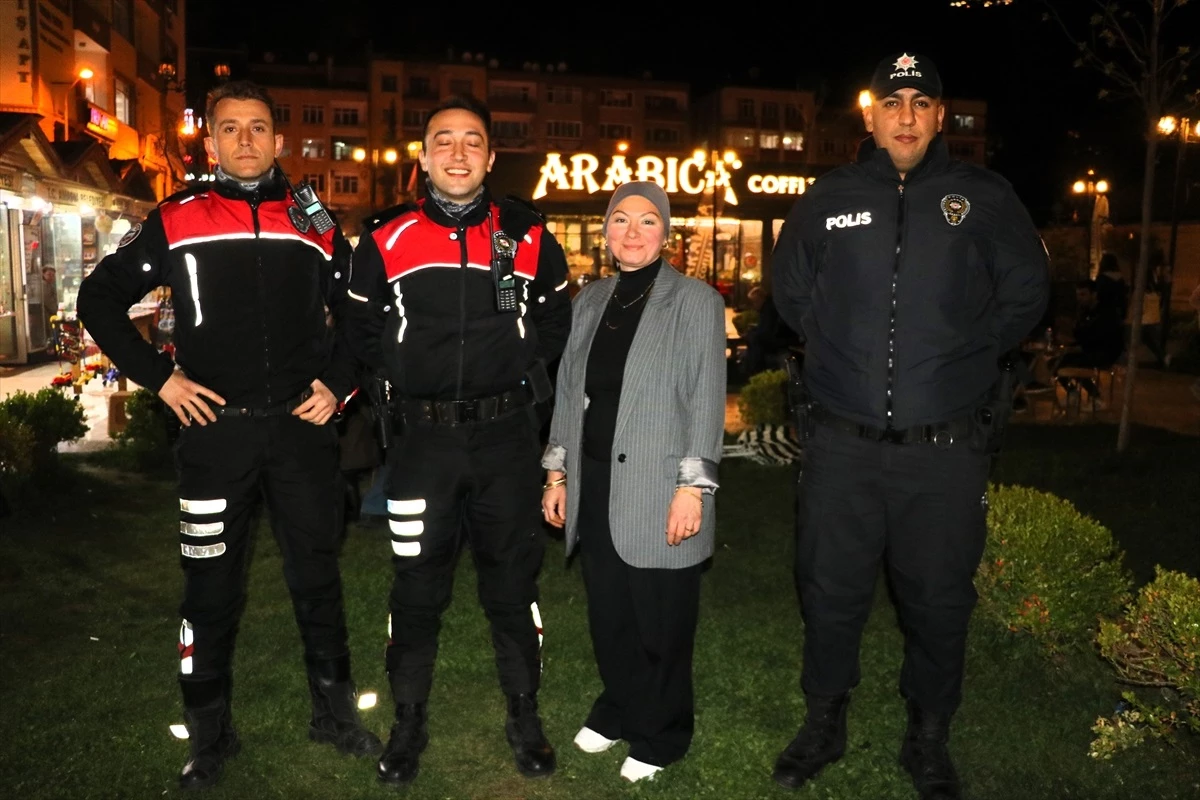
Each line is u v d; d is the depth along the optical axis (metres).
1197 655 3.23
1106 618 4.29
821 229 3.14
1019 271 3.03
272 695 3.87
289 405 3.16
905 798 3.20
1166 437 9.43
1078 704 3.86
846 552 3.20
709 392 3.18
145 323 15.88
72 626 4.61
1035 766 3.42
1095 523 4.28
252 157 3.05
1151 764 3.41
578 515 3.36
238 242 3.05
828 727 3.35
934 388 3.01
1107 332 11.03
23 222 15.21
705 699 3.89
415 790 3.22
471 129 3.07
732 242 26.22
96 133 21.11
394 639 3.33
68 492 7.02
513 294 3.12
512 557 3.30
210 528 3.12
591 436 3.31
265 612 4.80
